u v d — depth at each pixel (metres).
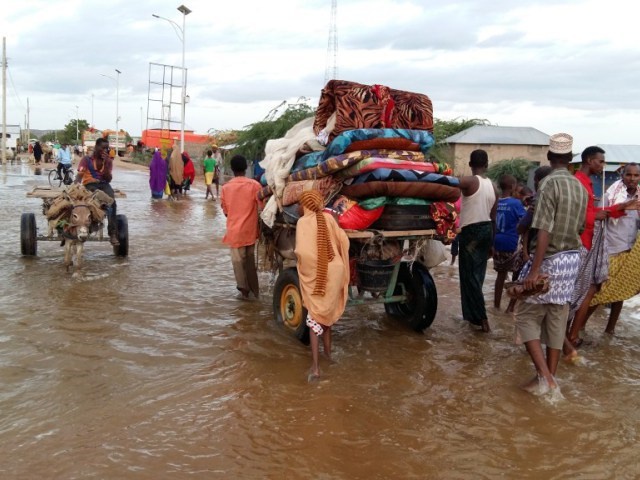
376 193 5.38
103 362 5.24
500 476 3.65
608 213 5.73
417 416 4.43
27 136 102.00
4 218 14.30
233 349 5.71
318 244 5.10
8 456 3.67
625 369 5.52
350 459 3.79
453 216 5.88
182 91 32.62
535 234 5.11
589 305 6.09
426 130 6.14
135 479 3.48
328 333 5.45
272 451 3.85
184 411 4.37
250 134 22.72
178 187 21.97
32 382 4.77
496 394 4.86
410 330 6.52
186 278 8.64
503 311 7.43
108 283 8.12
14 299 7.13
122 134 76.00
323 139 5.80
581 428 4.30
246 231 7.23
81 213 8.24
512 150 33.06
